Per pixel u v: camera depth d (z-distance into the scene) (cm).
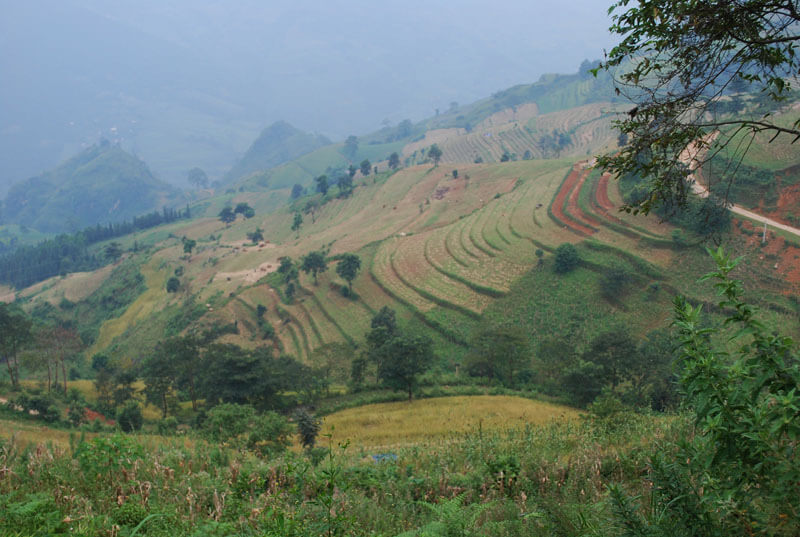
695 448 396
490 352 6412
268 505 579
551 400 5388
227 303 13038
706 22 505
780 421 302
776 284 6888
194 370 6556
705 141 562
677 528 377
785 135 9050
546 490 723
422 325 9206
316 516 518
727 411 344
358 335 9662
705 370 356
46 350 6794
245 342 10975
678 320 388
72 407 4862
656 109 559
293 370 6162
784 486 316
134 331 13538
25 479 634
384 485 769
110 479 647
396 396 5653
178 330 12325
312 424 2328
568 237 10244
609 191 11275
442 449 1029
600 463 767
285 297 12419
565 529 491
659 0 518
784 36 496
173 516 535
